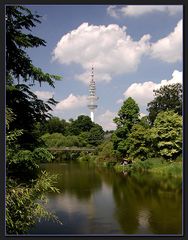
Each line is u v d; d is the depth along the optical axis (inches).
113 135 1449.3
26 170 347.3
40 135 400.5
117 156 1460.4
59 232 469.1
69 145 1765.5
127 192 802.2
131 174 1139.9
